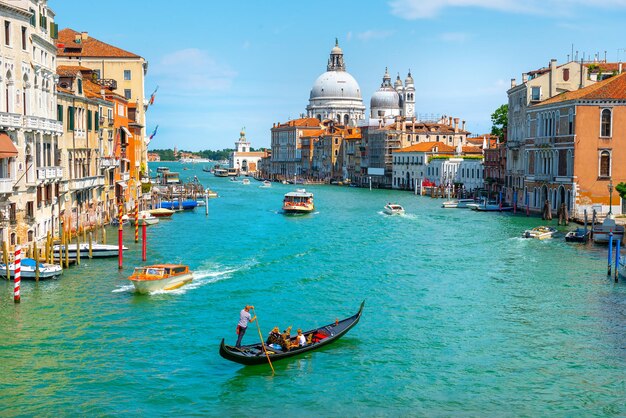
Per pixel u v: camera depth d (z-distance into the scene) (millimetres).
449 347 32031
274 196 141625
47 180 49500
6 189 42281
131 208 80500
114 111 73062
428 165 151375
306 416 25016
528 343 32562
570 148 76500
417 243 63500
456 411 25469
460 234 70062
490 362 30172
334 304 39500
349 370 29234
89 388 27062
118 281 43562
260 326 35125
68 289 41094
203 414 25109
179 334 33438
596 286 43688
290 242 64188
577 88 90562
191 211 99062
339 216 93438
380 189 171500
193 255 54812
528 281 45375
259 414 25109
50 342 31875
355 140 197375
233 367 29391
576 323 35625
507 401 26297
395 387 27531
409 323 35750
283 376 28547
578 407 25797
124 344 31875
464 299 40594
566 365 29797
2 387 26969
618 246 44906
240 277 46188
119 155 75812
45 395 26359
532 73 97625
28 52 45875
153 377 28219
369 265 51438
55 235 52438
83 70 74000
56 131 50906
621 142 75188
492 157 112812
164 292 41219
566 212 74562
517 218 85500
